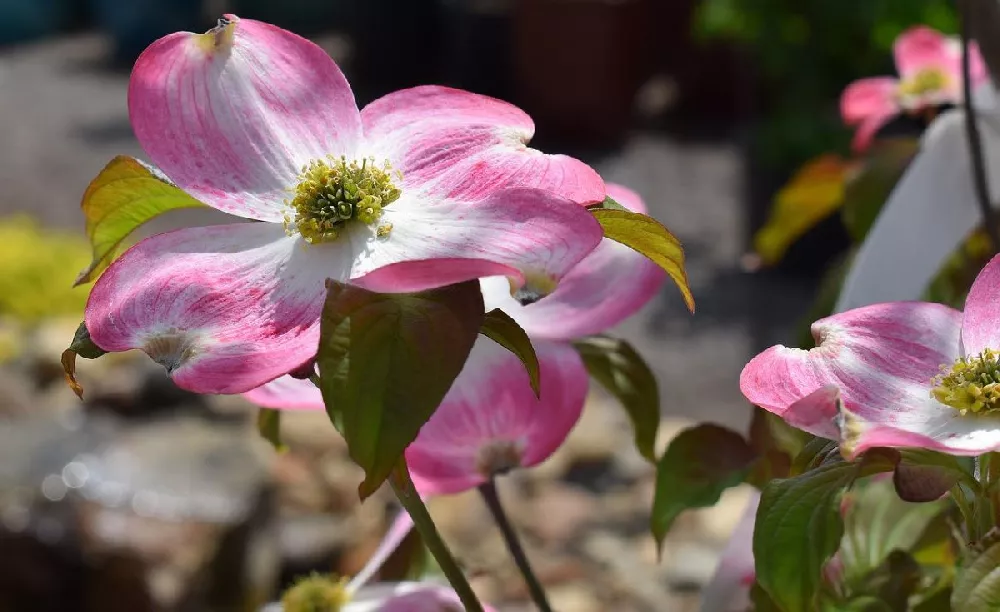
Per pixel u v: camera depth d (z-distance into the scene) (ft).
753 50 8.82
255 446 5.39
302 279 1.34
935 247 1.85
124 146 13.25
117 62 16.98
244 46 1.42
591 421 6.74
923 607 1.52
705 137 13.34
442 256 1.32
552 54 13.10
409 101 1.44
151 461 5.07
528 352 1.32
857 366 1.37
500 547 5.56
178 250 1.35
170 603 4.65
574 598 5.18
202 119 1.40
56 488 4.74
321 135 1.42
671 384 7.71
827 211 2.41
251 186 1.39
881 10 8.10
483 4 13.65
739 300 8.91
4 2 18.21
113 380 6.20
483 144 1.39
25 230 8.66
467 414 1.53
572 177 1.36
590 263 1.55
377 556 1.71
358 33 14.82
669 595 5.23
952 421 1.34
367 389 1.24
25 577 4.55
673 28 13.74
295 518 5.56
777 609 1.53
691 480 1.59
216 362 1.29
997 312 1.38
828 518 1.33
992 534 1.29
